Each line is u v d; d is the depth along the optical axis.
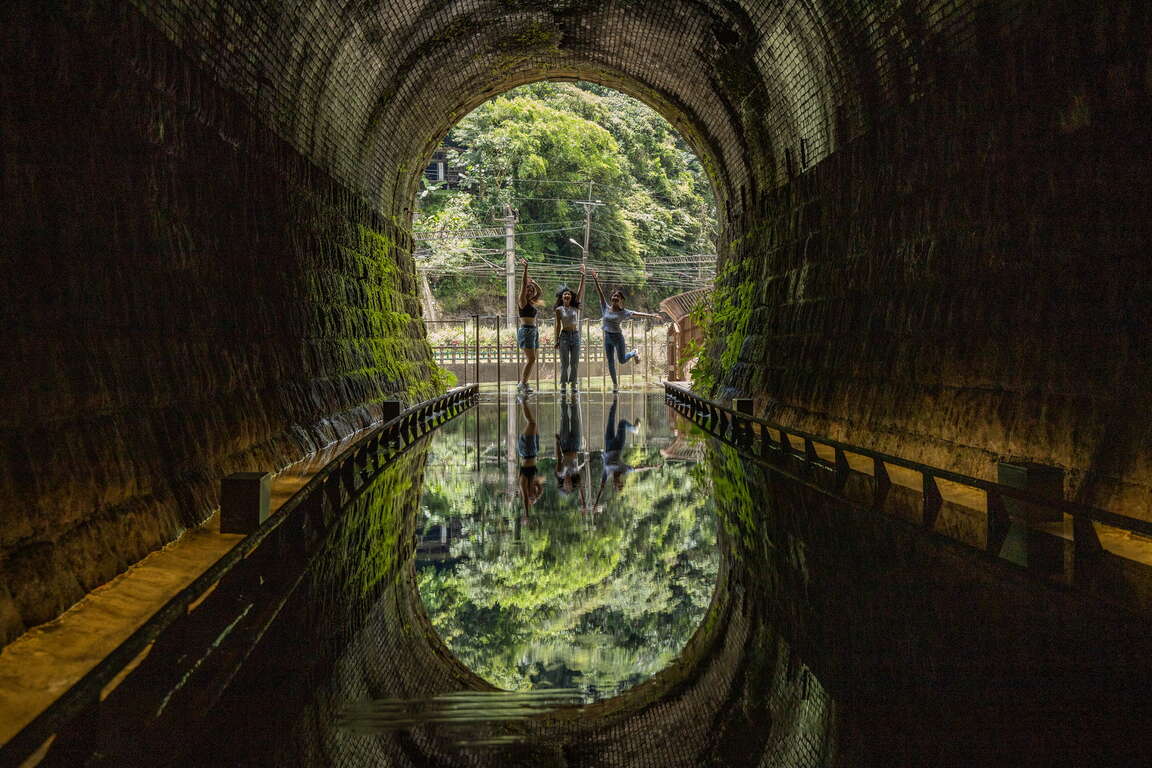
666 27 16.08
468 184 53.19
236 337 8.51
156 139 6.89
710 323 20.80
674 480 9.43
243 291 8.89
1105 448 6.03
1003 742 3.01
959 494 7.58
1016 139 7.34
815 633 4.27
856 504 7.46
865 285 10.52
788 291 13.80
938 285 8.64
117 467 5.45
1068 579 5.05
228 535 6.19
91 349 5.53
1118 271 6.07
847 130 11.43
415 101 17.25
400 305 18.69
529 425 15.54
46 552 4.46
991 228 7.69
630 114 62.88
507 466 10.56
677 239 62.41
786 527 6.84
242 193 9.09
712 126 18.53
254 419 8.55
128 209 6.33
